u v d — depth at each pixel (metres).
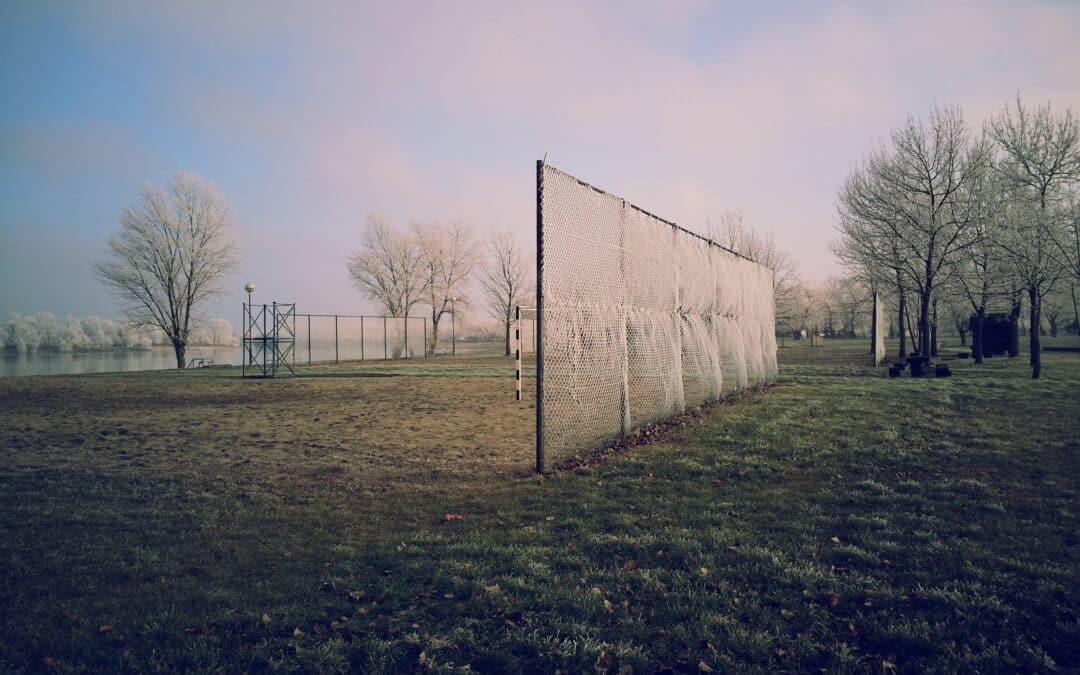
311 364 31.25
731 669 2.55
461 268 46.19
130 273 35.84
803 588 3.32
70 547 4.20
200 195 37.66
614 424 7.81
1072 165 19.97
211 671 2.60
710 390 11.45
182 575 3.69
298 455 7.54
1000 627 2.86
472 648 2.76
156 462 7.18
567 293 6.84
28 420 10.99
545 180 6.43
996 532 4.14
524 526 4.52
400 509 5.06
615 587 3.38
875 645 2.75
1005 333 24.66
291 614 3.12
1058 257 15.80
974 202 20.33
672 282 9.91
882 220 21.67
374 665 2.62
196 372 27.11
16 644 2.84
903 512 4.63
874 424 8.55
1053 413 9.16
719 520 4.52
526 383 18.42
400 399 14.16
